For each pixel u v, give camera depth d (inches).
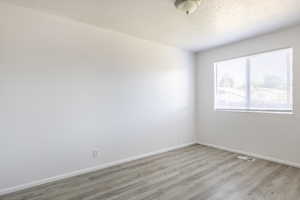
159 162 120.9
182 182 91.7
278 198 76.2
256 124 127.7
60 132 95.7
